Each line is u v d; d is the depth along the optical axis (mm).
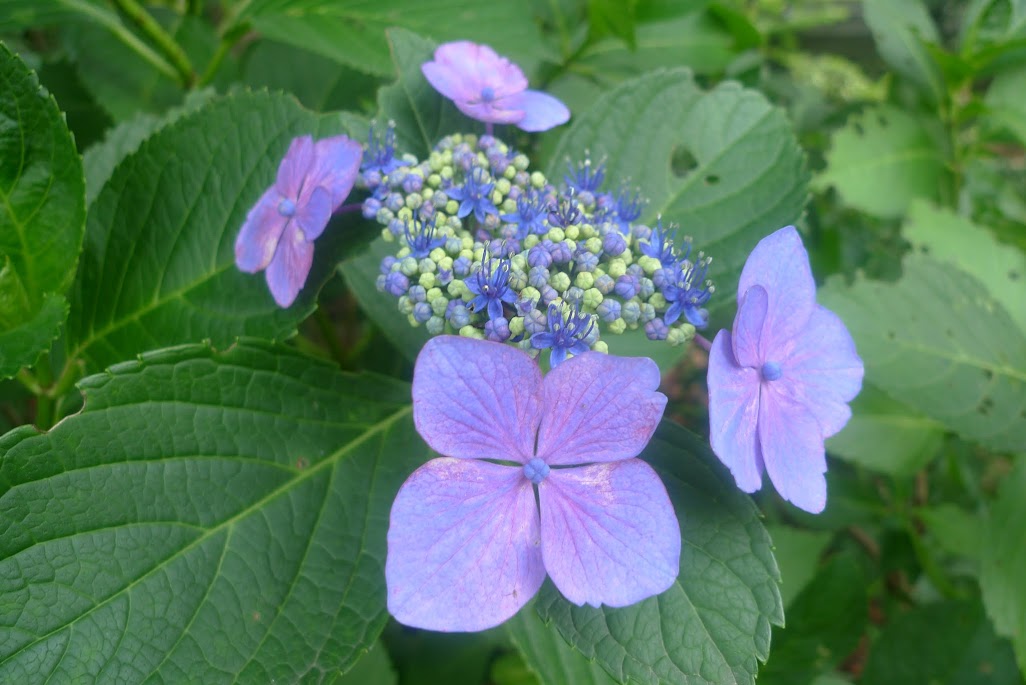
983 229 281
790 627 272
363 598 182
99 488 172
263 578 180
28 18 249
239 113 212
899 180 304
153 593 172
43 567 166
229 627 174
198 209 210
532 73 294
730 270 213
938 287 240
